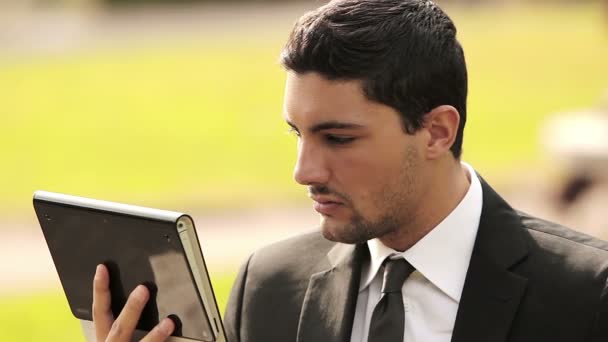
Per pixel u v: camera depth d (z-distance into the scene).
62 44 41.25
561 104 28.91
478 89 31.05
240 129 27.83
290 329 3.73
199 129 28.05
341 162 3.31
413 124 3.35
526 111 28.20
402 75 3.29
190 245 3.25
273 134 27.11
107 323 3.46
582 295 3.37
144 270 3.34
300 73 3.30
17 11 46.22
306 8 47.06
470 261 3.51
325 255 3.80
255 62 37.06
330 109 3.26
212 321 3.31
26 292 13.80
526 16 43.91
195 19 45.94
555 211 15.66
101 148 26.25
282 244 3.96
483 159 22.64
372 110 3.28
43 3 47.62
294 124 3.34
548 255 3.48
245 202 19.75
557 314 3.38
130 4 48.28
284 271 3.84
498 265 3.48
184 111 30.41
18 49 40.31
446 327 3.48
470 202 3.57
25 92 33.47
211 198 20.33
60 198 3.41
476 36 39.97
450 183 3.51
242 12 46.97
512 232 3.55
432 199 3.48
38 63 38.06
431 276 3.51
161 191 21.33
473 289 3.47
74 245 3.47
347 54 3.24
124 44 41.41
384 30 3.29
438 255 3.52
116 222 3.30
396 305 3.51
